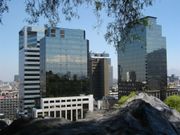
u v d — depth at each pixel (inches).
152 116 222.4
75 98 4950.8
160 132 206.8
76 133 188.9
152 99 417.7
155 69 5777.6
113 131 196.9
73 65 5871.1
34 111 4970.5
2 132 223.3
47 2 465.1
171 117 317.7
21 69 7057.1
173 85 5876.0
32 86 6806.1
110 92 7780.5
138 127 205.2
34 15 466.0
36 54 6924.2
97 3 470.0
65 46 5816.9
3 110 7091.5
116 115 224.2
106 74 7706.7
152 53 5629.9
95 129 195.6
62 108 4904.0
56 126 204.5
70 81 5812.0
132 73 5964.6
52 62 5698.8
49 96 5605.3
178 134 223.3
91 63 7613.2
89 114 340.8
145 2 464.1
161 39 5669.3
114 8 469.7
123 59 6230.3
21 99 6953.7
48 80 5639.8
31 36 7367.1
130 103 282.0
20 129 213.9
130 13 467.8
